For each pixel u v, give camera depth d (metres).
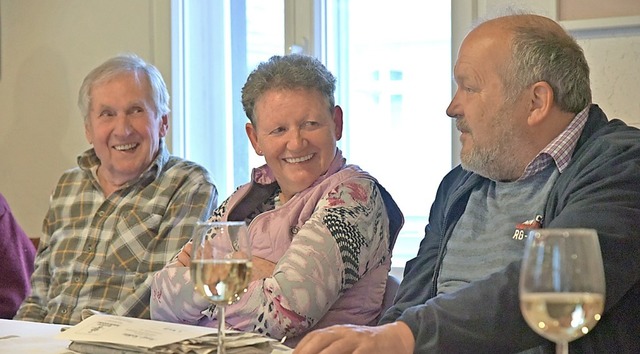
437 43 3.43
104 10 3.98
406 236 3.50
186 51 3.92
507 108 1.97
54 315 2.92
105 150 3.01
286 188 2.46
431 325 1.52
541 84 1.94
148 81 3.07
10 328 2.04
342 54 3.61
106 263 2.93
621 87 2.84
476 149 2.02
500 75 1.97
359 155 3.60
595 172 1.75
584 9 2.87
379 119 3.56
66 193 3.13
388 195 2.42
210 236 1.57
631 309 1.73
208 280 1.55
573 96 1.95
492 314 1.52
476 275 2.04
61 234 3.06
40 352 1.74
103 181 3.11
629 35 2.81
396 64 3.52
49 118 4.12
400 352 1.49
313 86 2.39
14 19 4.17
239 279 1.56
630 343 1.72
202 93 3.92
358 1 3.58
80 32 4.04
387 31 3.53
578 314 1.13
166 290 2.29
